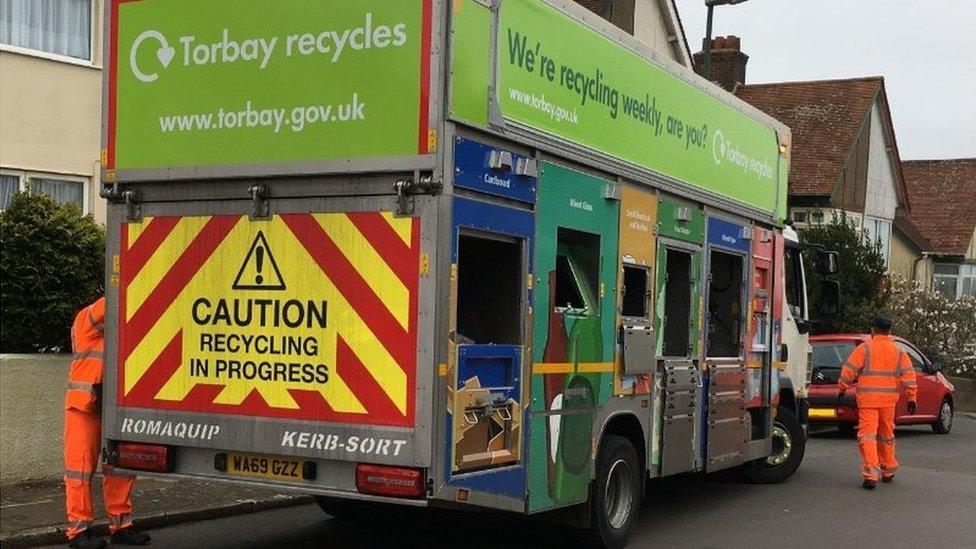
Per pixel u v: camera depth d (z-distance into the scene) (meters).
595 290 7.33
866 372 11.57
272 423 6.22
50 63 13.31
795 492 11.08
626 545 8.14
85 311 7.36
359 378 5.96
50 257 9.54
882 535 8.88
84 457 7.39
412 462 5.79
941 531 9.10
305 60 6.12
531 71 6.48
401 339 5.84
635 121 7.82
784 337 11.44
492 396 6.19
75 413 7.35
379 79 5.90
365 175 5.98
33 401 9.54
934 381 18.75
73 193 13.70
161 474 6.59
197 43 6.48
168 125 6.57
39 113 13.23
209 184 6.46
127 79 6.71
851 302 25.81
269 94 6.23
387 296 5.89
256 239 6.30
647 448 8.20
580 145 7.04
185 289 6.53
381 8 5.90
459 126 5.88
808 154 34.56
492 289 6.51
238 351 6.35
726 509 10.00
